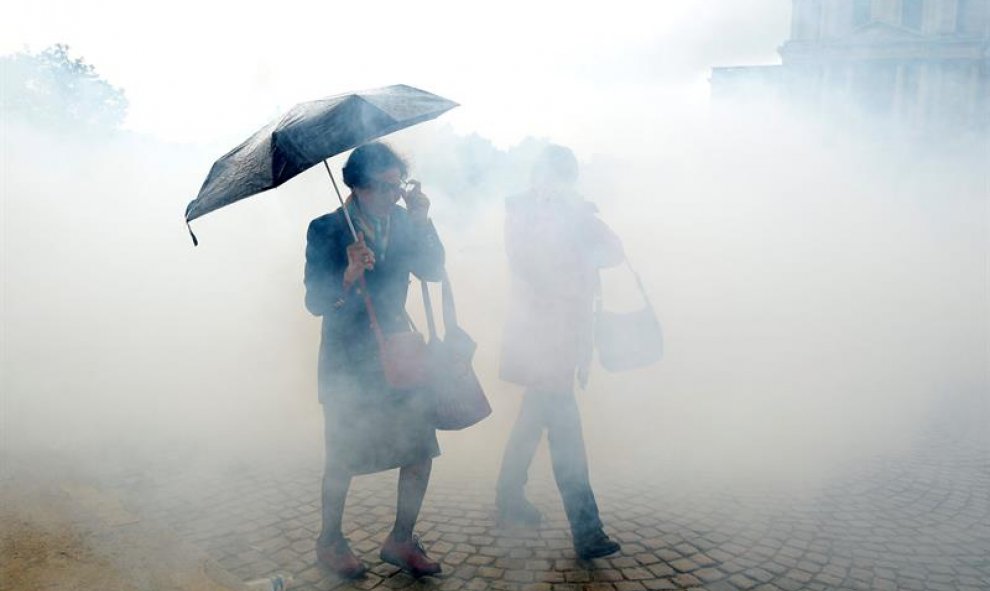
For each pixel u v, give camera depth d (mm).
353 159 2447
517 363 2908
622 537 2887
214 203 2076
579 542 2695
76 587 1989
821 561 2686
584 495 2711
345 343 2492
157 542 2344
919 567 2643
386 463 2520
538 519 3012
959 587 2504
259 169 2107
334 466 2531
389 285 2547
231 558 2656
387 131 2270
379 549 2779
